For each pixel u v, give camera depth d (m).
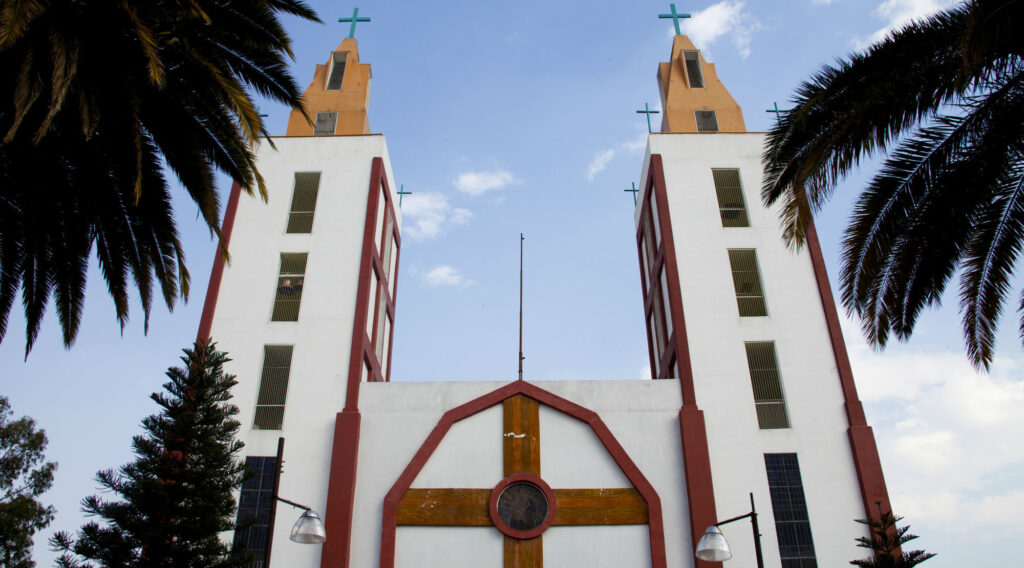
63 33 13.08
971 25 12.27
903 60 15.09
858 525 25.23
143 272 18.05
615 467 26.03
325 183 32.75
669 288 29.94
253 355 28.59
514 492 25.67
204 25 15.45
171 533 20.27
